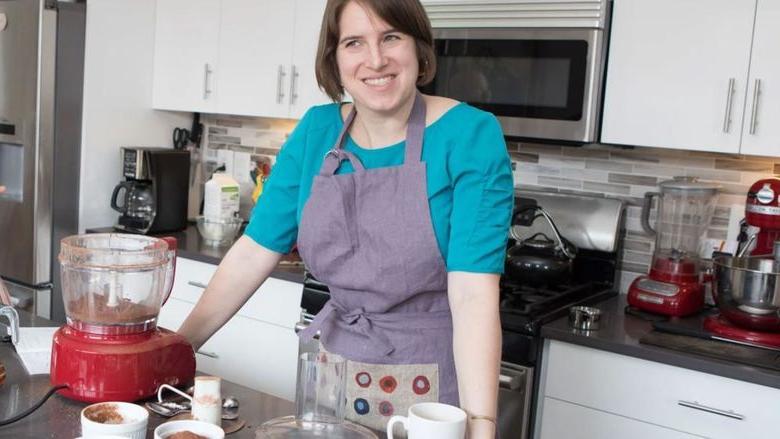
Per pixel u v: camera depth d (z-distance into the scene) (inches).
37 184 132.0
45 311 135.7
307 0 126.3
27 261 134.6
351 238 64.2
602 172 118.1
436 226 62.2
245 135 151.6
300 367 53.1
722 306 92.3
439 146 61.9
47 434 53.2
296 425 51.9
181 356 62.1
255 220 68.8
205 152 156.9
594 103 104.0
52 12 130.1
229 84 137.1
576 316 94.8
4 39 133.3
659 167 114.0
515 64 108.3
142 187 140.3
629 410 89.4
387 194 63.0
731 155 108.7
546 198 118.3
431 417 50.3
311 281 109.4
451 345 65.6
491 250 58.5
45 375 64.1
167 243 61.1
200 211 155.6
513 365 93.2
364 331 65.1
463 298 58.4
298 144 67.9
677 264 102.1
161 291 60.9
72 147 136.4
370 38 59.2
